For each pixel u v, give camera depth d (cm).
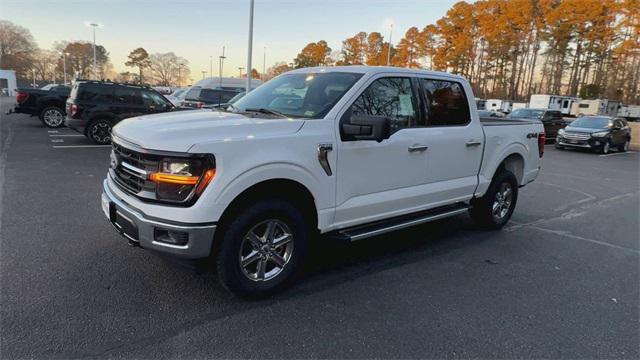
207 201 288
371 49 7662
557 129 2244
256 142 310
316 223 362
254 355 265
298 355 268
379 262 437
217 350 269
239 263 322
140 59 9244
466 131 479
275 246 341
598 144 1828
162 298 331
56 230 471
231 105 453
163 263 394
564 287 396
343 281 384
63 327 283
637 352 292
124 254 411
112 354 258
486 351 284
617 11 5181
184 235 290
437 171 452
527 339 302
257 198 329
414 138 418
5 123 1647
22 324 283
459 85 483
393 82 413
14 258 390
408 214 440
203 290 348
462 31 6725
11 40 7962
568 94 6925
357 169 373
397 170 407
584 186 991
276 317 313
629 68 5956
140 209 300
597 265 459
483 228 572
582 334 312
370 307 336
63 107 1549
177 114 377
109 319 296
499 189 556
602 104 4794
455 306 346
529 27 6284
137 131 318
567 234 574
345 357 269
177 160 288
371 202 390
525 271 432
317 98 382
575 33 6025
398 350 279
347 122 365
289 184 336
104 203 347
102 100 1148
